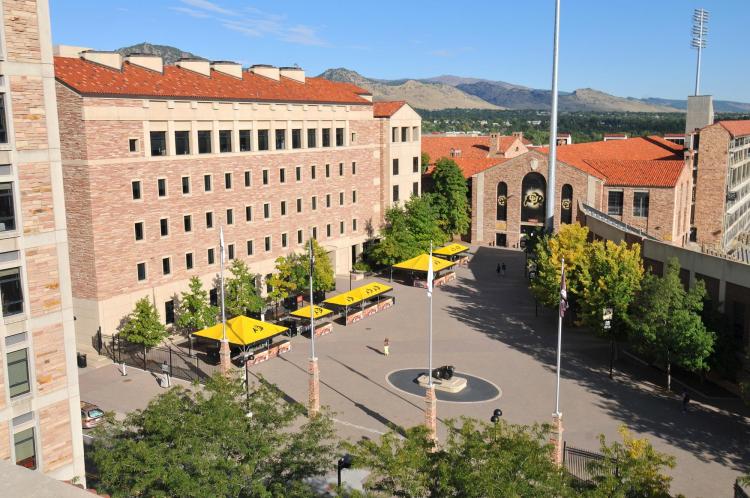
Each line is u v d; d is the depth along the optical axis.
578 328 60.06
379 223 86.31
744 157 109.88
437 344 55.00
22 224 24.38
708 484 32.59
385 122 85.00
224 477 22.55
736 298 45.94
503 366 49.81
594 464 24.09
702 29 121.19
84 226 49.28
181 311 54.41
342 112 76.06
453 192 99.44
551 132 74.69
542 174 93.88
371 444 22.89
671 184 81.88
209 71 63.94
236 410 25.36
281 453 25.11
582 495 20.72
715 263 47.59
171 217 55.16
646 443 26.38
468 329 59.41
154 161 53.12
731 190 99.19
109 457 23.00
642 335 45.44
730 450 36.47
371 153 82.62
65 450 26.55
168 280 55.44
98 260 49.47
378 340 56.06
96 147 48.50
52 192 25.19
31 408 25.23
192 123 56.44
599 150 107.25
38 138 24.58
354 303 60.25
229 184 60.97
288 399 42.38
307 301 66.38
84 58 52.94
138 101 51.38
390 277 78.56
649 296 45.78
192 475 22.86
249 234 63.69
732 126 100.62
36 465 25.62
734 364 44.72
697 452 36.16
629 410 41.91
